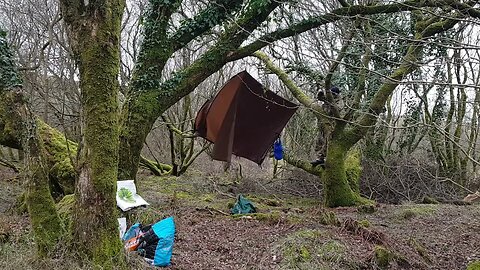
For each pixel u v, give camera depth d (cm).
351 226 797
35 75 1329
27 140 516
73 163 516
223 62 934
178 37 909
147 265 562
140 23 927
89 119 501
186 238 777
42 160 522
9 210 913
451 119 1603
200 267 622
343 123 1225
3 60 527
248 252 700
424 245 814
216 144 1064
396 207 1174
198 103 1950
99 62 497
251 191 1520
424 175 1436
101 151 500
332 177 1236
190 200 1234
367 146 1521
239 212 1034
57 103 1473
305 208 1157
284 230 821
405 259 682
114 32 507
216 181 1667
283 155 1233
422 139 1748
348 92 1216
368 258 660
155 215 864
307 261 636
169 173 1753
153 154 1894
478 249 800
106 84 502
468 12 698
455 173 1516
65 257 495
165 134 2000
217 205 1178
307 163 1337
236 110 1013
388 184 1426
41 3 1909
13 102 523
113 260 503
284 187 1538
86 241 497
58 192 975
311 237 711
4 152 2016
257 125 1059
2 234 654
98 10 498
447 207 1167
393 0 639
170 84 896
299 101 1245
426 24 1105
